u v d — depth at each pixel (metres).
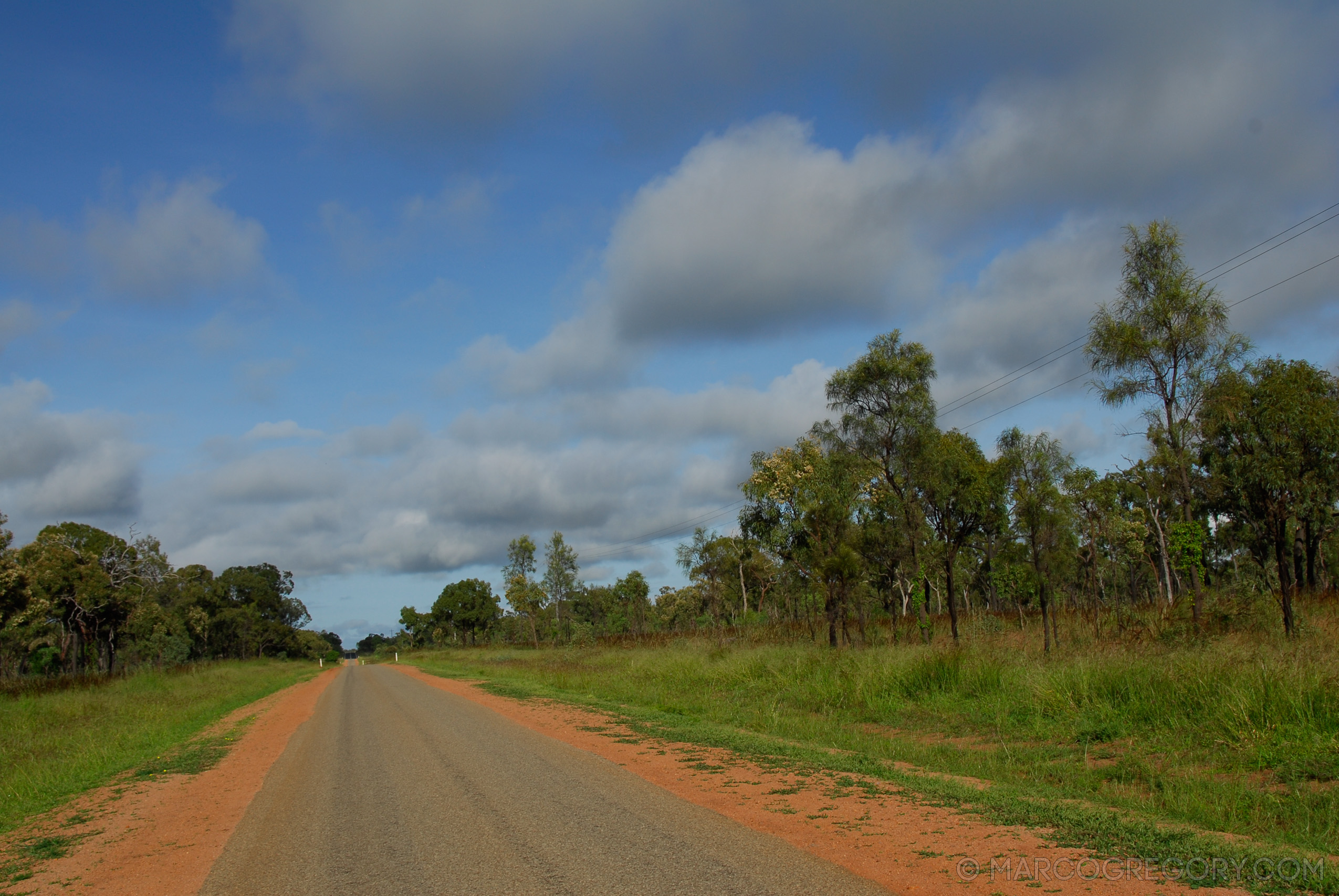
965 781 8.37
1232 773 7.95
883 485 30.14
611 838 5.92
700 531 44.94
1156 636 17.69
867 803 6.91
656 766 9.13
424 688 26.25
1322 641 13.93
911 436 27.31
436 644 108.44
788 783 7.91
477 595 95.88
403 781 8.97
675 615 76.50
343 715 17.77
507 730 13.11
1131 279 20.61
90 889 5.52
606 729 12.91
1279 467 16.42
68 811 8.68
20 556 45.88
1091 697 11.50
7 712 20.70
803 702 15.49
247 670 51.28
